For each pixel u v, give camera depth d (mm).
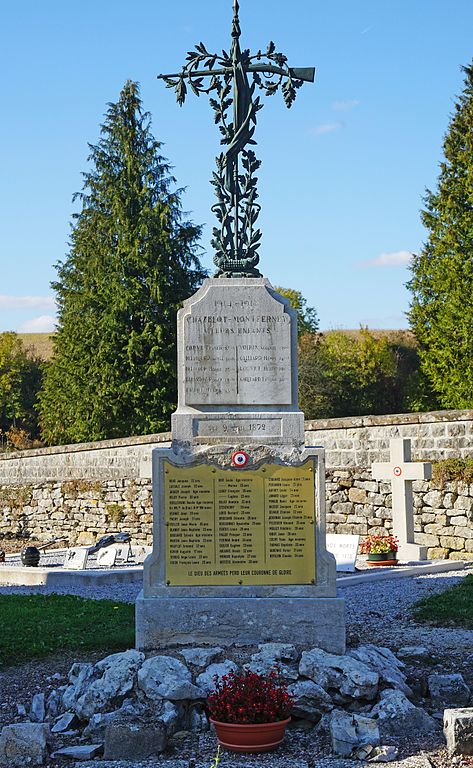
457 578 14945
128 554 19609
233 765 6582
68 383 41969
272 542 8688
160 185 41781
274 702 6949
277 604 8523
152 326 40062
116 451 25453
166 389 40000
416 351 48094
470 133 39000
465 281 38500
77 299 41844
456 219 39125
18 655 9562
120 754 6820
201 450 8766
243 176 9523
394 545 16812
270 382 8961
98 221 41844
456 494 18234
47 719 7703
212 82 9672
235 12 9719
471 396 37969
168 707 7234
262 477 8734
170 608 8539
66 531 26828
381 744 6863
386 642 10141
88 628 10773
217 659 7926
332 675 7484
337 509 20188
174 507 8719
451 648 9766
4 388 54031
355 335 51750
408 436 19156
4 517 28953
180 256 41094
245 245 9461
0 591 15938
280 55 9664
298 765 6559
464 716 6809
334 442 20375
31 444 46688
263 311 8992
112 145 42375
